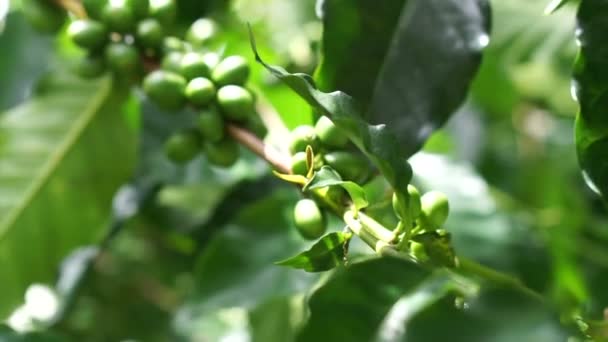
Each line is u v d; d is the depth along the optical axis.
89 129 0.66
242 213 0.64
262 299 0.62
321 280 0.54
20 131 0.65
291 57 0.77
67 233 0.66
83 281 0.71
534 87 1.01
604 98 0.50
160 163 0.68
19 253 0.65
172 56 0.57
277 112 0.69
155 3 0.59
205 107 0.55
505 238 0.70
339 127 0.48
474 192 0.73
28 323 0.79
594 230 0.78
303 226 0.50
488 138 0.93
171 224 0.71
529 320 0.42
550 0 0.82
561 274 0.73
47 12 0.63
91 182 0.66
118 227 0.69
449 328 0.43
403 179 0.47
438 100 0.55
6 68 0.71
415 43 0.56
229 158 0.56
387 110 0.55
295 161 0.50
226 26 0.72
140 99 0.67
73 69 0.60
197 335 0.95
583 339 0.45
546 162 0.92
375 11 0.55
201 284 0.63
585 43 0.51
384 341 0.53
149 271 0.78
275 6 0.82
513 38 0.82
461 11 0.56
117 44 0.58
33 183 0.65
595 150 0.51
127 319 0.79
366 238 0.48
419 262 0.48
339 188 0.50
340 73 0.55
